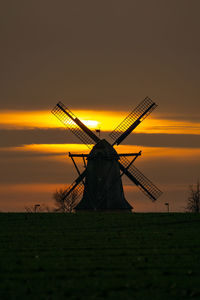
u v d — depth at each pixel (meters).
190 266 109.06
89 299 85.06
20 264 111.75
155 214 187.88
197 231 152.88
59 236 147.12
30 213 191.25
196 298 86.25
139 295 87.50
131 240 140.25
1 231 155.25
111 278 99.12
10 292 89.44
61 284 93.94
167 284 94.12
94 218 179.38
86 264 111.50
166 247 131.00
